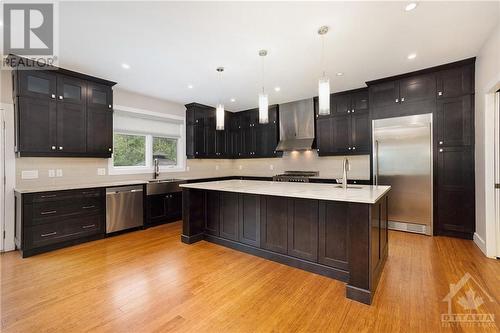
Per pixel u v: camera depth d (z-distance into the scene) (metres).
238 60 3.14
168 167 5.24
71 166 3.72
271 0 1.98
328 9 2.10
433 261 2.65
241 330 1.62
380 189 2.56
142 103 4.70
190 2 1.99
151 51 2.88
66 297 2.01
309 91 4.57
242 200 3.05
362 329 1.61
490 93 2.76
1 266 2.63
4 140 3.10
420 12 2.15
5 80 3.10
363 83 4.12
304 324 1.67
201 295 2.04
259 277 2.37
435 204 3.51
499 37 2.35
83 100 3.64
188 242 3.34
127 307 1.87
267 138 5.79
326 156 5.11
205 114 5.70
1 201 3.07
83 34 2.49
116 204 3.77
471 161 3.24
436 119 3.48
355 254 1.99
